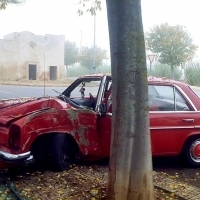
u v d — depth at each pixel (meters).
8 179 4.84
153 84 5.61
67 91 6.79
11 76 32.34
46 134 5.03
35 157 5.12
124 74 3.65
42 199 4.10
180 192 4.34
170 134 5.48
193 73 27.36
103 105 5.38
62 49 34.56
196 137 5.71
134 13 3.61
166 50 27.14
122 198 3.71
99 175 4.99
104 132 5.31
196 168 5.81
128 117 3.66
